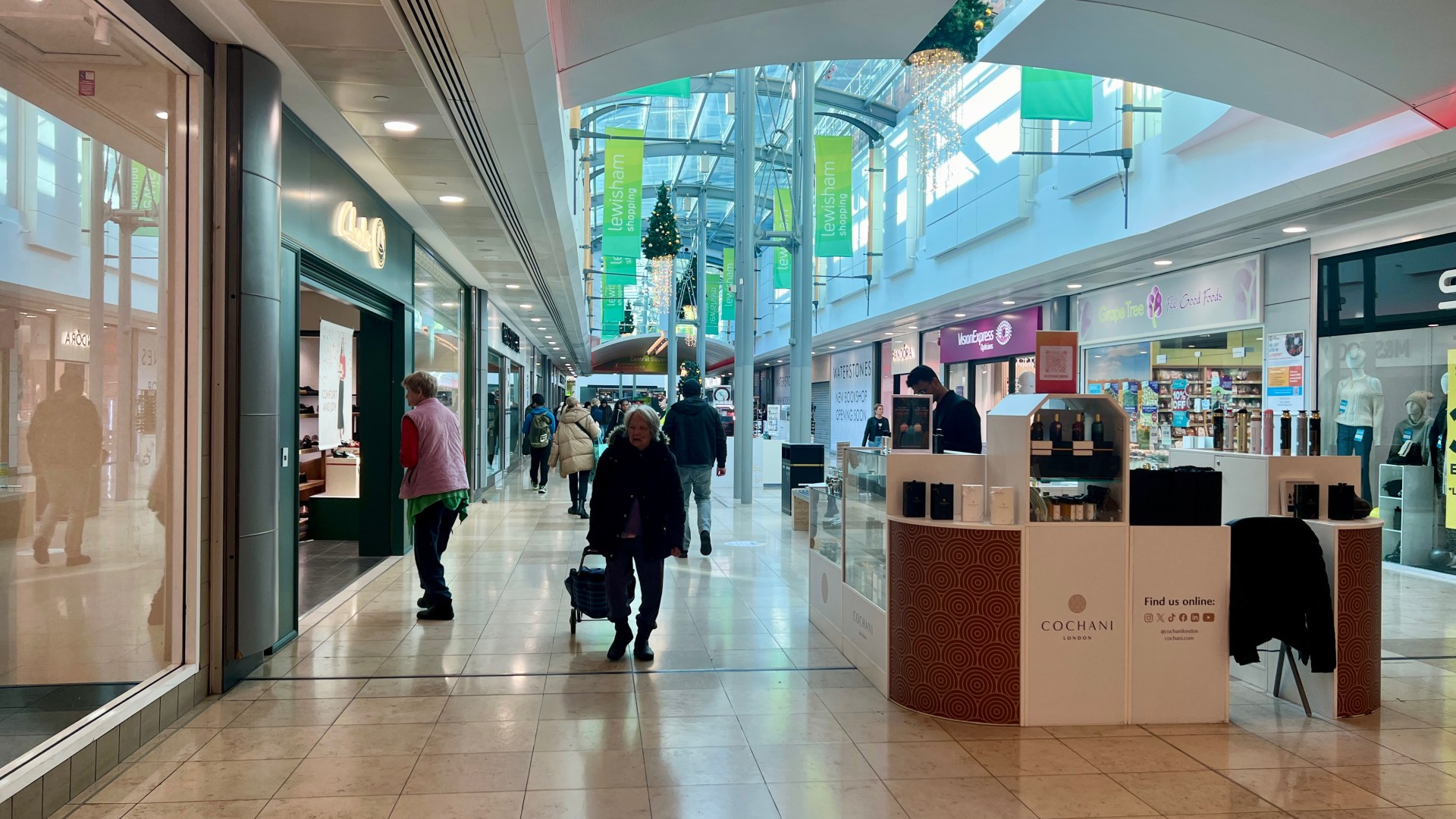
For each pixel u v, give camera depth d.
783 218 20.67
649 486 4.95
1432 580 7.85
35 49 3.41
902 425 5.59
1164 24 5.95
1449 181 7.17
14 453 3.46
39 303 3.49
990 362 17.91
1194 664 4.09
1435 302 8.03
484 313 14.57
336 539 9.28
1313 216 8.42
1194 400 11.40
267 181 4.44
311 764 3.43
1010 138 14.15
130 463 3.85
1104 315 13.42
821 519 5.77
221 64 4.23
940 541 4.08
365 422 8.38
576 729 3.85
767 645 5.29
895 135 19.58
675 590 6.91
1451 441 7.93
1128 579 4.05
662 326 46.31
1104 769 3.50
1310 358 9.38
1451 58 5.99
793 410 13.34
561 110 6.64
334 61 4.50
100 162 3.70
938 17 5.65
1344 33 5.87
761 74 17.66
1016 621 3.99
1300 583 4.02
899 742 3.76
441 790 3.21
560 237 10.04
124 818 2.97
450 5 4.07
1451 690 4.61
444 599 5.84
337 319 10.59
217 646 4.27
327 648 5.11
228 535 4.33
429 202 7.79
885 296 20.45
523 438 16.59
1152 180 10.68
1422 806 3.19
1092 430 4.16
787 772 3.43
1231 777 3.44
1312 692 4.28
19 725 3.32
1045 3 5.70
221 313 4.24
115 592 3.82
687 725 3.92
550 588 6.92
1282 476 4.46
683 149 23.73
